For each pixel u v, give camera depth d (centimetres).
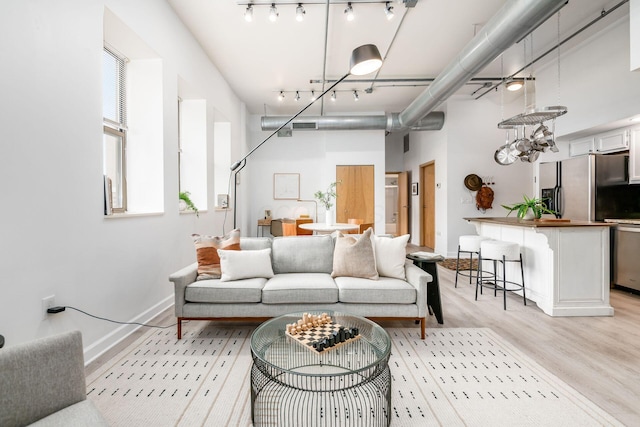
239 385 186
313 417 156
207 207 436
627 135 374
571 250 300
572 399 171
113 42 278
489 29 281
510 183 622
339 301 252
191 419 156
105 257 230
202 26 366
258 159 733
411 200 832
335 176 710
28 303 169
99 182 223
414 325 279
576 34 383
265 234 730
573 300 301
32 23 171
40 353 101
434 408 164
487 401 170
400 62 460
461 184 621
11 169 160
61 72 190
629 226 359
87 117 211
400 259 276
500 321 287
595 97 395
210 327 275
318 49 420
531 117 346
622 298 351
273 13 322
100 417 100
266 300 246
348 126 621
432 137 691
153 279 296
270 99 620
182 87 383
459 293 378
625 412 160
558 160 462
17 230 163
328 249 304
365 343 165
